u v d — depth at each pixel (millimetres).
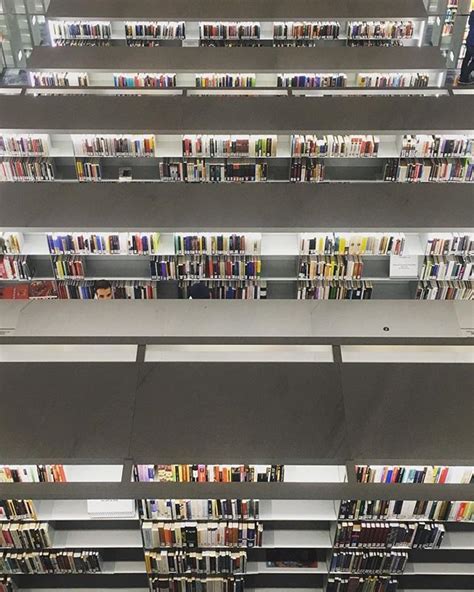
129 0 12141
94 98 8938
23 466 4727
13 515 4945
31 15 13156
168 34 12398
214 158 9125
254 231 7250
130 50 10828
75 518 4980
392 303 6125
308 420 4812
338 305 6102
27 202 7430
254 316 5996
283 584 5730
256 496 4391
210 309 6043
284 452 4625
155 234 7684
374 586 5551
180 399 4941
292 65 10570
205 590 5484
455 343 5379
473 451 4645
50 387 5020
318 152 8852
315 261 7914
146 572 5426
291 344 5414
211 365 5172
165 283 8422
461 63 13453
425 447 4660
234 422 4797
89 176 9148
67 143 9195
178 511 4977
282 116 8656
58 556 5215
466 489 4457
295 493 4398
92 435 4723
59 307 6078
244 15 11883
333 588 5586
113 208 7391
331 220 7250
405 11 11891
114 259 8320
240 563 5250
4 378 5074
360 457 4602
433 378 5098
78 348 5469
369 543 5141
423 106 8773
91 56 10672
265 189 7594
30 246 7871
